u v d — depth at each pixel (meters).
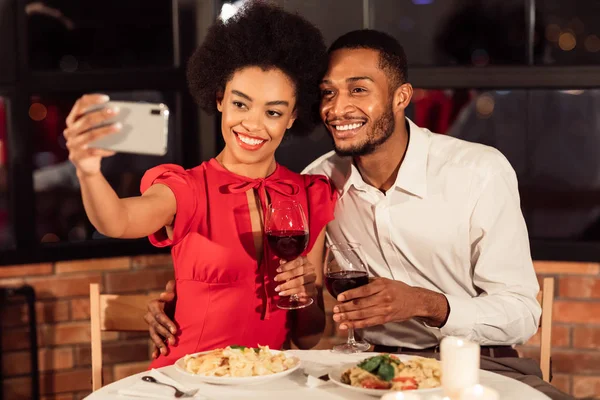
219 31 2.11
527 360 2.11
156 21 3.30
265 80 2.02
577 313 2.99
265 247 2.03
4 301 3.01
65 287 3.08
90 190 1.55
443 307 1.95
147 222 1.84
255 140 2.04
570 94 3.13
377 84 2.11
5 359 3.03
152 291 3.18
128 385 1.61
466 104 3.19
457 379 1.37
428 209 2.19
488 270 2.15
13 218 3.05
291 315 2.17
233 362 1.62
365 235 2.26
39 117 3.18
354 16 3.12
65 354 3.09
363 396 1.53
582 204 3.19
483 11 3.16
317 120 2.24
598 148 3.14
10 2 3.01
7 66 3.03
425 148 2.22
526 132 3.17
